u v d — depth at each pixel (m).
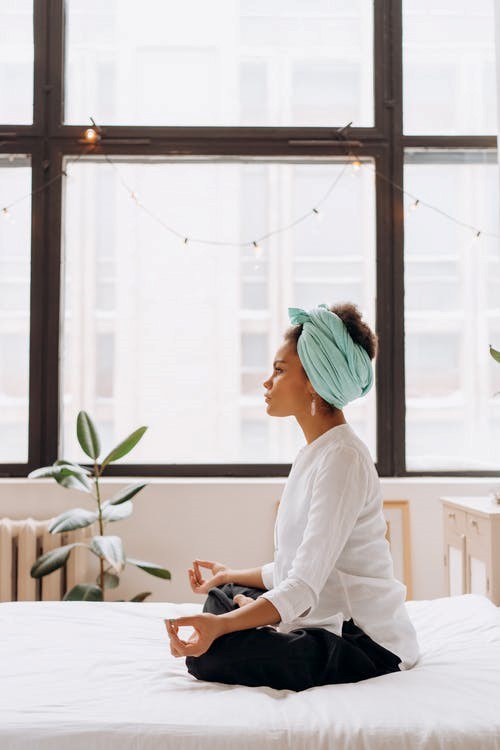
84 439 2.47
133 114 3.00
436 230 3.02
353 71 3.03
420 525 2.75
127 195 3.09
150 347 3.15
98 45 3.01
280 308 3.11
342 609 1.36
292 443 3.12
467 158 3.03
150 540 2.71
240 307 3.13
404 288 2.95
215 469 2.89
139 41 3.02
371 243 3.01
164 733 1.04
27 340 2.93
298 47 3.04
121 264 3.13
